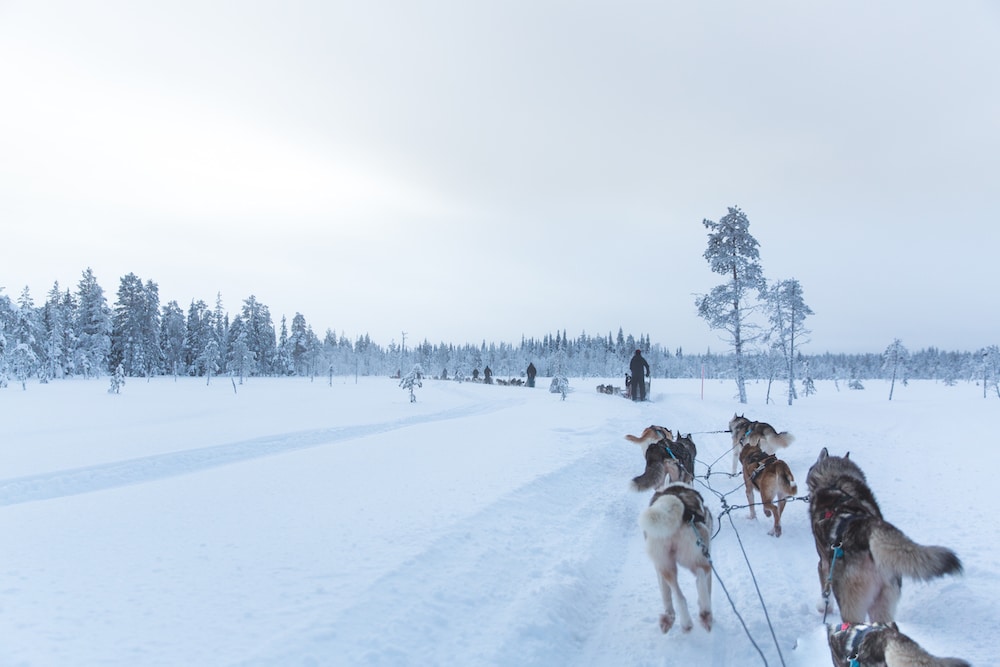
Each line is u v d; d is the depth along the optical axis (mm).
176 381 76312
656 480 9062
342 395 45281
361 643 4445
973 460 12695
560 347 130250
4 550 6391
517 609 5359
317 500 8875
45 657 3982
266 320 105625
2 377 50531
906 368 72312
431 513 8062
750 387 58562
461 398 39781
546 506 9109
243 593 5227
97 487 11977
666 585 5332
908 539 4332
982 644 4797
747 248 35156
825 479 6020
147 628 4500
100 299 78812
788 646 4980
